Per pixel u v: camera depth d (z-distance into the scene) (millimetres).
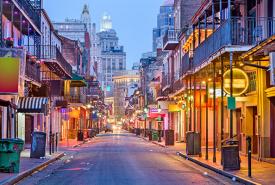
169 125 71875
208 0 29234
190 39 49094
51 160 29484
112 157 33844
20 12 34844
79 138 63125
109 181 19594
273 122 27422
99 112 128125
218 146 38656
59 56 48188
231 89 23484
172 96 59688
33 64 39344
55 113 59125
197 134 32781
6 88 23938
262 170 22516
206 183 19234
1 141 20906
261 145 27547
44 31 49969
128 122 159250
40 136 30203
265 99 27500
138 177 21094
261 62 26250
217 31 26031
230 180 20312
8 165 21016
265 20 25953
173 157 34000
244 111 31609
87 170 24391
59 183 19109
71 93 69062
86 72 104938
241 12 30672
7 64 23984
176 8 65500
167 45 61375
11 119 34406
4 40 30172
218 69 30672
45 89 42719
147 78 107625
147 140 69750
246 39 24328
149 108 77875
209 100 39219
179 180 20125
